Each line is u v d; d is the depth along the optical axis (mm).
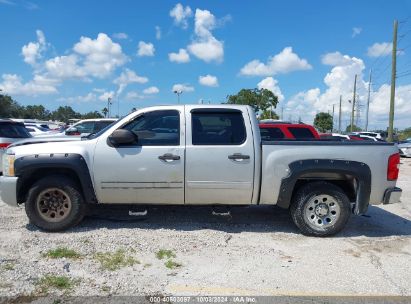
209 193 5805
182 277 4352
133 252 5035
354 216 7223
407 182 12812
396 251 5336
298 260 4918
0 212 6953
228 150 5711
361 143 5793
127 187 5746
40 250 5031
